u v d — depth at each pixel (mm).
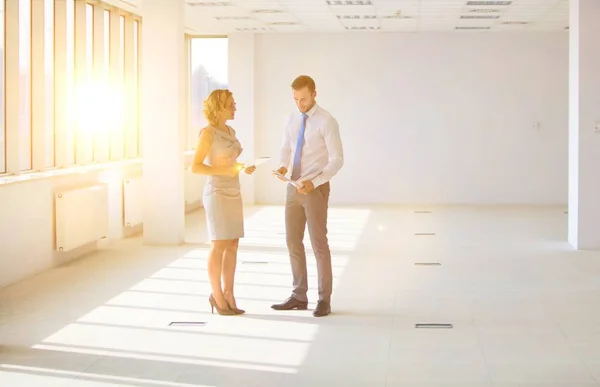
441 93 16781
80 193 10227
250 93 16938
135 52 14109
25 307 7633
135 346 6262
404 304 7746
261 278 9008
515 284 8680
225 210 7117
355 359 5918
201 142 6957
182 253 10789
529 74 16609
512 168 16781
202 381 5398
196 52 17109
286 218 7406
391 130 16922
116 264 9961
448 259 10258
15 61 9109
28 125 9906
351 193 17094
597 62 10750
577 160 10922
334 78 16922
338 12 13648
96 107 12117
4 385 5309
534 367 5711
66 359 5918
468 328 6828
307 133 7145
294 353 6070
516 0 12219
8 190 8617
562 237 12109
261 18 14492
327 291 7289
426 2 12422
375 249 11070
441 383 5359
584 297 8008
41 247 9484
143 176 11469
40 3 9828
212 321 7066
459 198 16906
